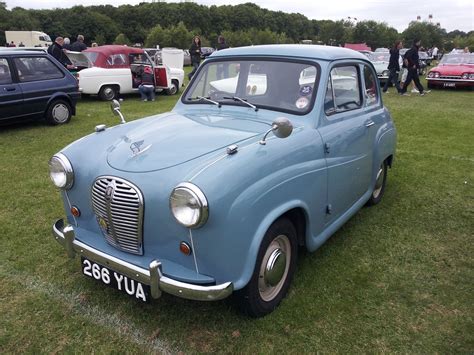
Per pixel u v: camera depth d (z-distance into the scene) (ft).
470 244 12.83
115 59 41.63
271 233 8.57
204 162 7.89
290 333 8.75
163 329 8.85
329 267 11.34
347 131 11.31
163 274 7.78
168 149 8.66
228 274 7.67
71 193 9.40
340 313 9.43
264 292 9.13
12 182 17.52
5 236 12.86
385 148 14.40
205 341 8.51
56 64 28.58
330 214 10.98
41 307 9.52
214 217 7.23
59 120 28.84
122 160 8.63
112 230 8.47
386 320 9.25
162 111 34.42
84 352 8.23
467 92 49.75
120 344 8.44
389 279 10.84
